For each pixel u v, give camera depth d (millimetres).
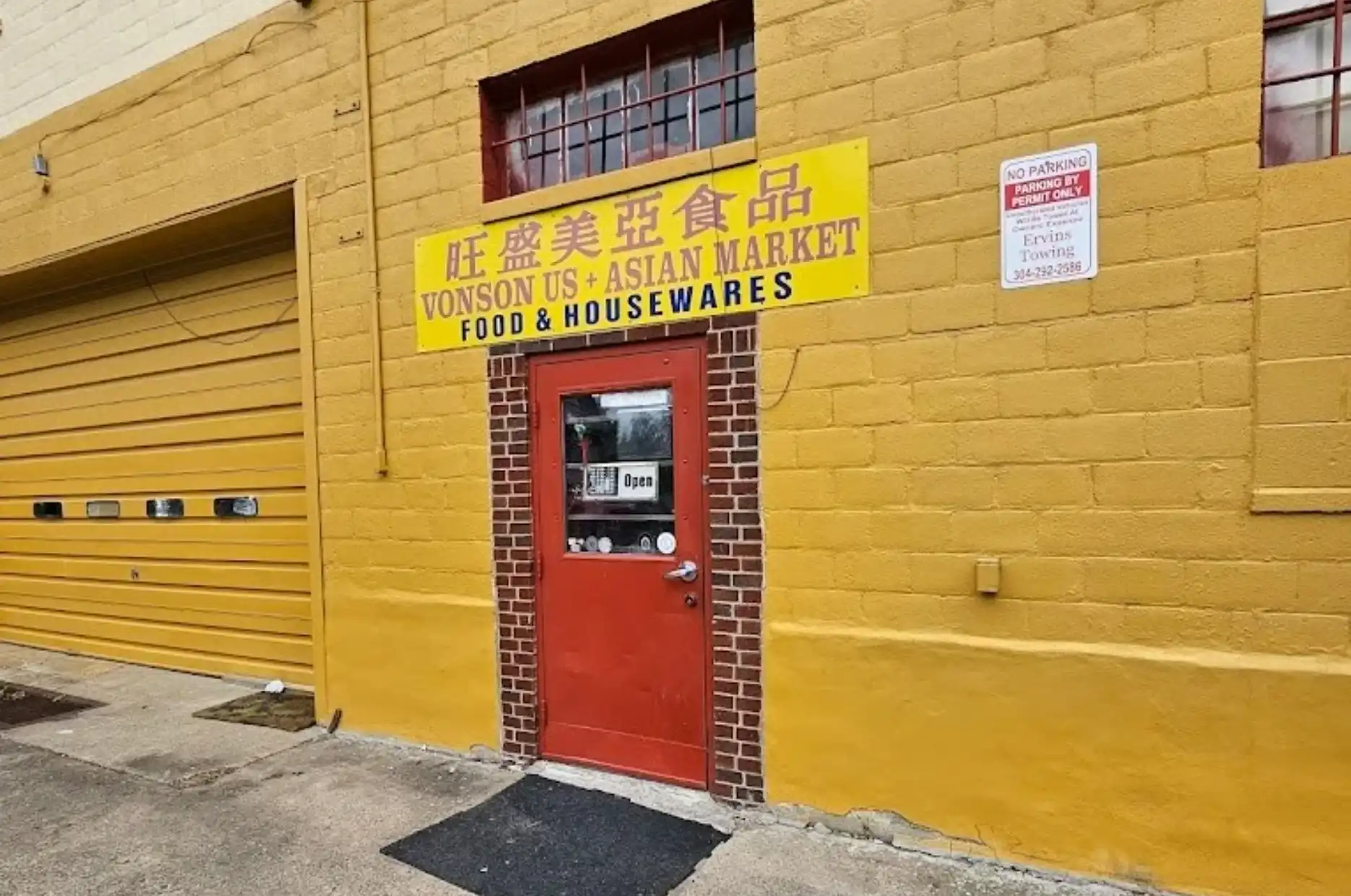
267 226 5840
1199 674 2908
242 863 3482
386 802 4020
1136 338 3000
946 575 3324
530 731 4383
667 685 4020
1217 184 2871
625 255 4008
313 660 5777
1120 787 3039
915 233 3348
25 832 3824
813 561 3578
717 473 3789
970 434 3270
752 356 3693
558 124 4434
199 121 5594
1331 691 2748
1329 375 2752
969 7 3227
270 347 6074
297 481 6027
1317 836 2777
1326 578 2771
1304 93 2908
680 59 4098
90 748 4938
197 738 5043
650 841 3543
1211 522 2908
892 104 3375
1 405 8055
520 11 4293
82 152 6285
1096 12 3025
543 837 3609
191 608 6680
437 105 4578
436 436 4645
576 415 4246
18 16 6648
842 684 3512
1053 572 3143
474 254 4465
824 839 3504
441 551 4660
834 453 3525
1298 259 2779
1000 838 3238
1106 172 3027
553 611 4320
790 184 3586
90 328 7180
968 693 3271
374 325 4809
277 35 5184
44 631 7820
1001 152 3191
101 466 7215
